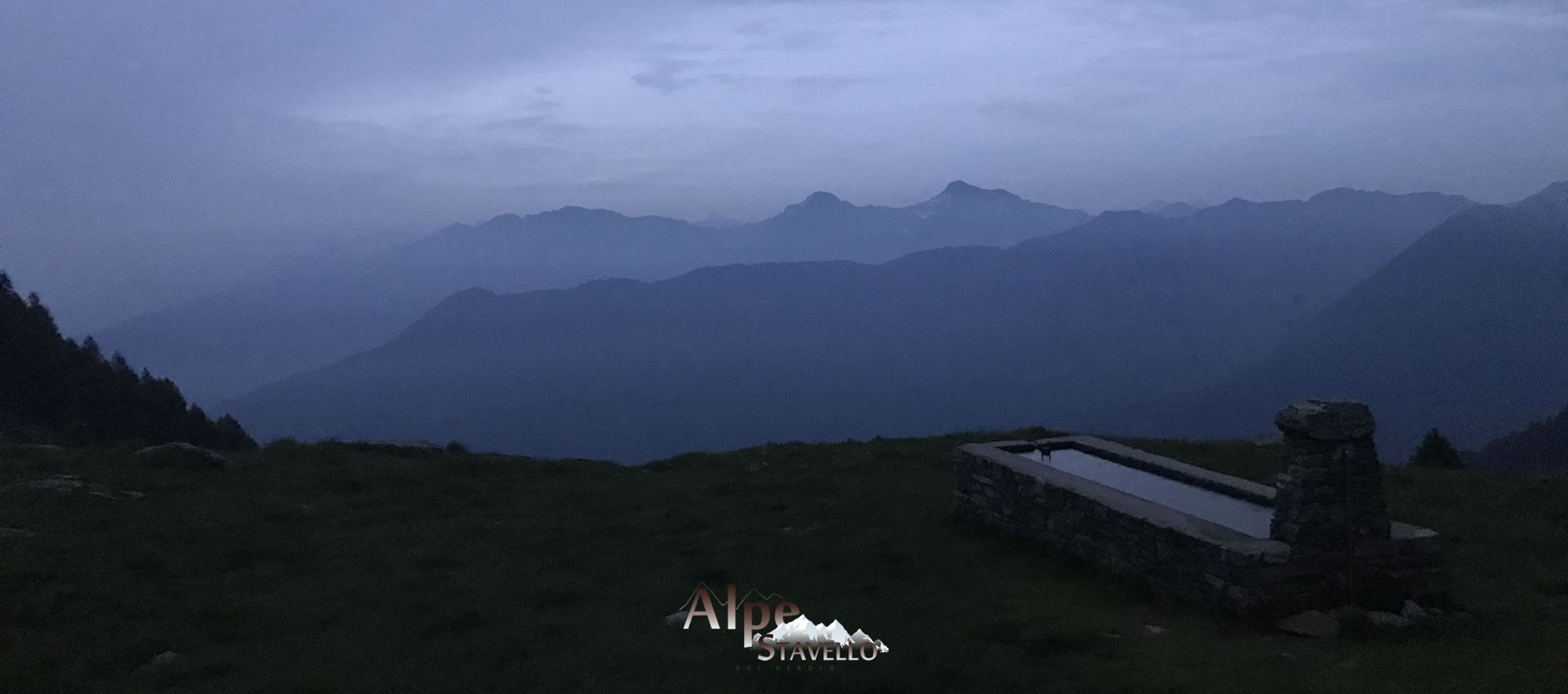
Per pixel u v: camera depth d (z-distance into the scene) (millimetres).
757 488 17469
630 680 8289
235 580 11461
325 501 15781
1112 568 11266
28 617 9570
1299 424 9398
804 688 7996
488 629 9750
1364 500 9453
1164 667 8234
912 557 12352
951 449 21312
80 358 31531
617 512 15672
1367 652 8578
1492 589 10750
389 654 9039
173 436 30391
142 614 10047
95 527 12961
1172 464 13625
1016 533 13305
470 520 14898
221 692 8055
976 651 8703
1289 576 9336
